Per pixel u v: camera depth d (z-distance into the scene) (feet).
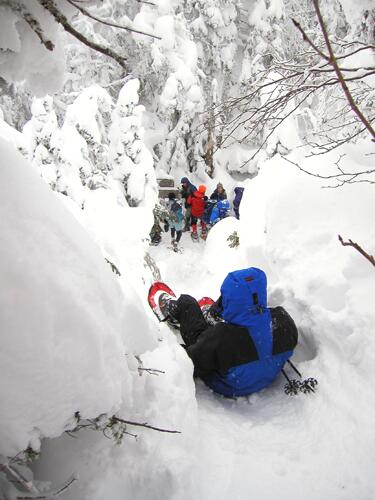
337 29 17.69
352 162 11.96
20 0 3.76
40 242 4.30
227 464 6.88
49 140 18.58
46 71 4.56
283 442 7.49
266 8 34.73
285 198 11.71
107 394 4.39
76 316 4.17
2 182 4.41
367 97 10.52
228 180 37.09
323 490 6.37
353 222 10.35
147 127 34.63
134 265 12.30
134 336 5.87
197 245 29.09
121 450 5.78
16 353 3.80
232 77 38.96
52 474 5.35
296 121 28.73
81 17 25.63
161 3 29.71
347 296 8.97
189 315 9.91
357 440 6.92
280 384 9.20
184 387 7.38
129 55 32.68
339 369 8.29
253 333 8.61
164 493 5.55
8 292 3.82
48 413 4.05
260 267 12.97
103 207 16.06
